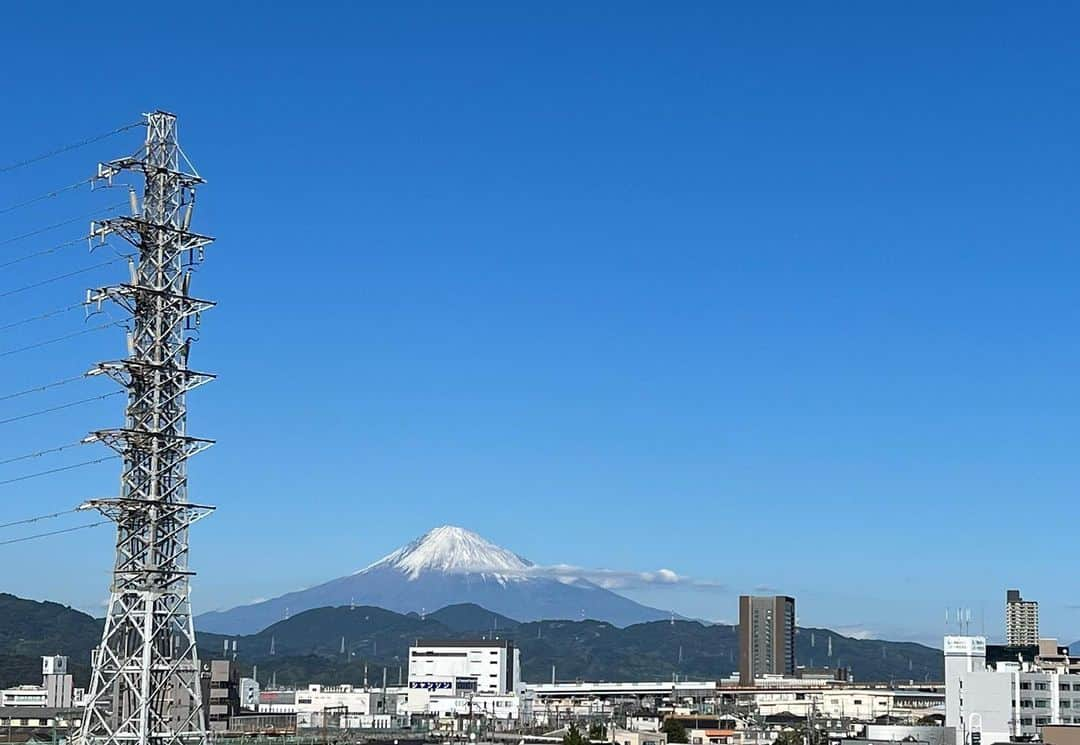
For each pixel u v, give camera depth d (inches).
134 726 5487.2
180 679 5654.5
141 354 5713.6
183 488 5728.3
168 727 5556.1
